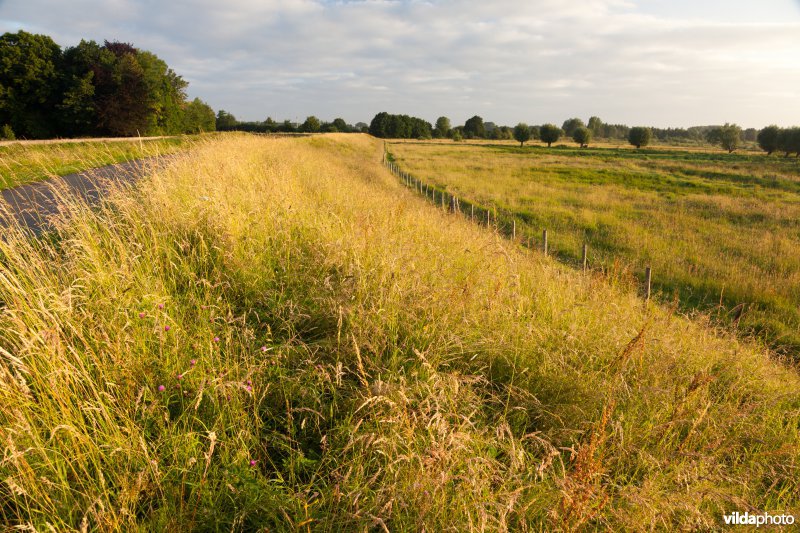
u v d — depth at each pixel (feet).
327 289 14.74
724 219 63.52
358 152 176.45
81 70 180.65
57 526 7.21
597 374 13.12
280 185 27.50
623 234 52.90
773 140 290.15
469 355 13.34
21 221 17.26
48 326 10.11
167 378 10.51
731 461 11.66
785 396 14.53
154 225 17.67
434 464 8.61
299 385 11.27
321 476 9.30
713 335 18.52
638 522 8.65
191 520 7.66
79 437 7.99
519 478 9.25
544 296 18.31
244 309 14.62
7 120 172.24
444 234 25.09
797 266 39.34
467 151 256.11
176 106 233.96
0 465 7.40
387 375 11.64
